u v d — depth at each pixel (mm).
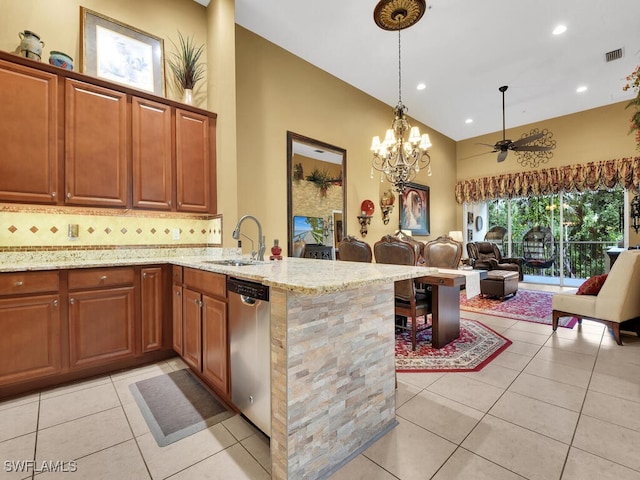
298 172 4152
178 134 2949
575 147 6238
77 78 2430
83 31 2586
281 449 1298
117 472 1389
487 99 5578
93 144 2494
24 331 2051
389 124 5719
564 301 3396
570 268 6742
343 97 4840
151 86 2912
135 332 2498
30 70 2234
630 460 1446
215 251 3217
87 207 2473
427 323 3859
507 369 2477
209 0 3252
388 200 5566
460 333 3387
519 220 7355
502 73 4672
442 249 3529
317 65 4422
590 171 5996
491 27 3609
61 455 1493
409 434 1668
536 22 3520
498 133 7285
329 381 1435
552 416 1816
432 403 1976
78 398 2029
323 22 3535
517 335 3334
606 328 3582
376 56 4207
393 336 1801
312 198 4324
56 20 2492
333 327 1458
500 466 1418
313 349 1371
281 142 3963
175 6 3109
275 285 1310
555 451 1516
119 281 2426
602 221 6320
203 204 3105
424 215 6816
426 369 2480
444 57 4227
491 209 7852
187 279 2373
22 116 2201
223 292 1873
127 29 2811
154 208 2803
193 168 3039
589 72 4629
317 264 2209
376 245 3188
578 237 6625
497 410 1887
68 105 2387
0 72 2123
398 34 3738
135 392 2111
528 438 1619
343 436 1487
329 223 4539
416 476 1362
